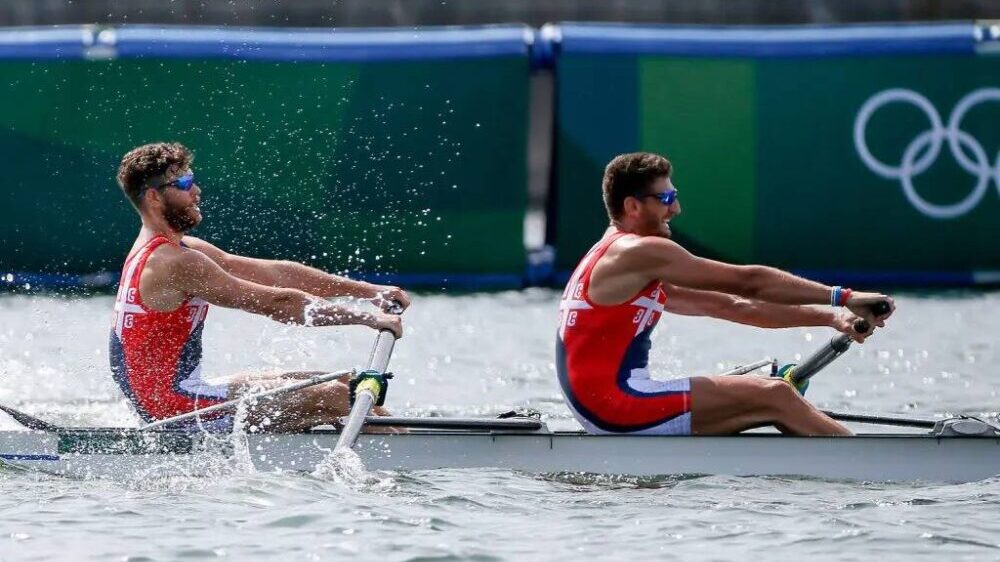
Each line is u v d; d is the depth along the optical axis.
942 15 68.88
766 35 57.19
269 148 54.59
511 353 42.28
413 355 41.72
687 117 57.22
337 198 55.00
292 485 24.52
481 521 22.55
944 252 57.25
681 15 69.44
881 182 57.16
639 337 26.08
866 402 34.88
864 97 57.00
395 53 55.56
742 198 57.34
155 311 25.86
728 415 25.86
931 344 43.53
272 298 26.16
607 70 57.03
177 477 25.20
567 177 57.47
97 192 54.78
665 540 21.56
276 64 54.81
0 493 24.06
